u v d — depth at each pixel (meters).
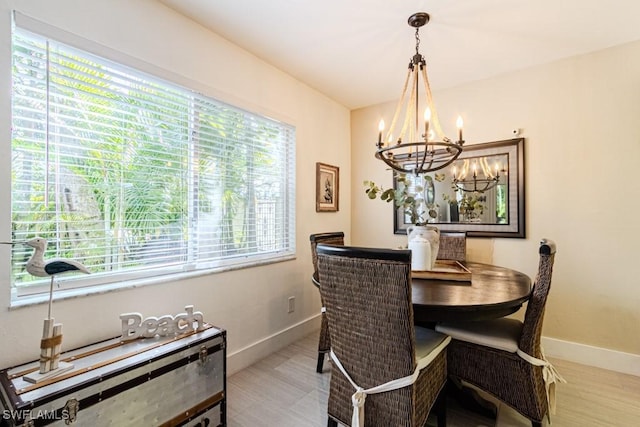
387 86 2.95
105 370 1.18
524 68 2.56
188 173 1.94
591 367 2.26
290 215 2.75
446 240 2.70
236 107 2.23
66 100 1.42
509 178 2.62
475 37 2.12
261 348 2.38
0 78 1.22
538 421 1.46
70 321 1.39
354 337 1.32
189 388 1.43
